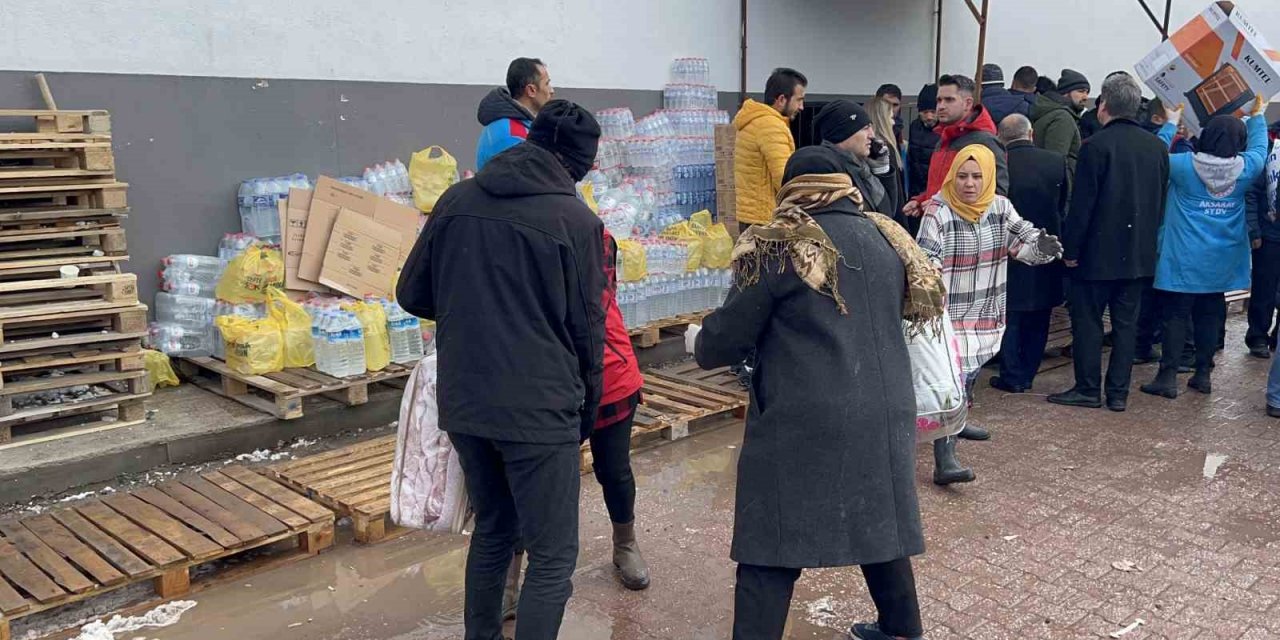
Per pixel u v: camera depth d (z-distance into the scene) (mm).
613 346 3531
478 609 3051
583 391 2934
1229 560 4133
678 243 7145
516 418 2752
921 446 5547
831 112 4383
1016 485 4980
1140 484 5004
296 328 5562
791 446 2775
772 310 2826
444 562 4125
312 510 4207
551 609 2840
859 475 2771
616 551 3900
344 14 6613
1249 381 7062
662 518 4562
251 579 3947
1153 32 14273
